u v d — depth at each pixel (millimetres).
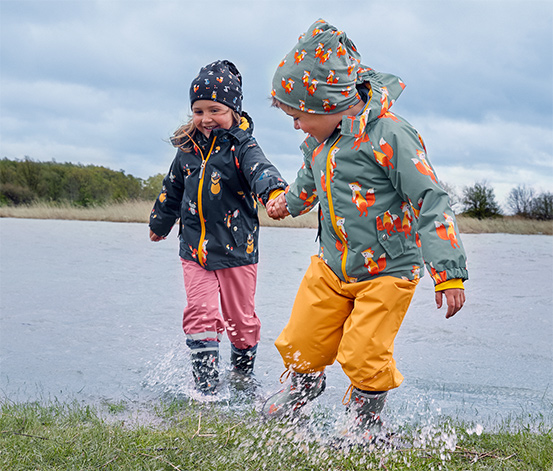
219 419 3121
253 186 3748
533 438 2887
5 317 5551
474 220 28453
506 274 9430
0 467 2416
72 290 6957
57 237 14352
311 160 3184
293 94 2996
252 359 4113
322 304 3062
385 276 2924
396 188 2859
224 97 3928
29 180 31141
